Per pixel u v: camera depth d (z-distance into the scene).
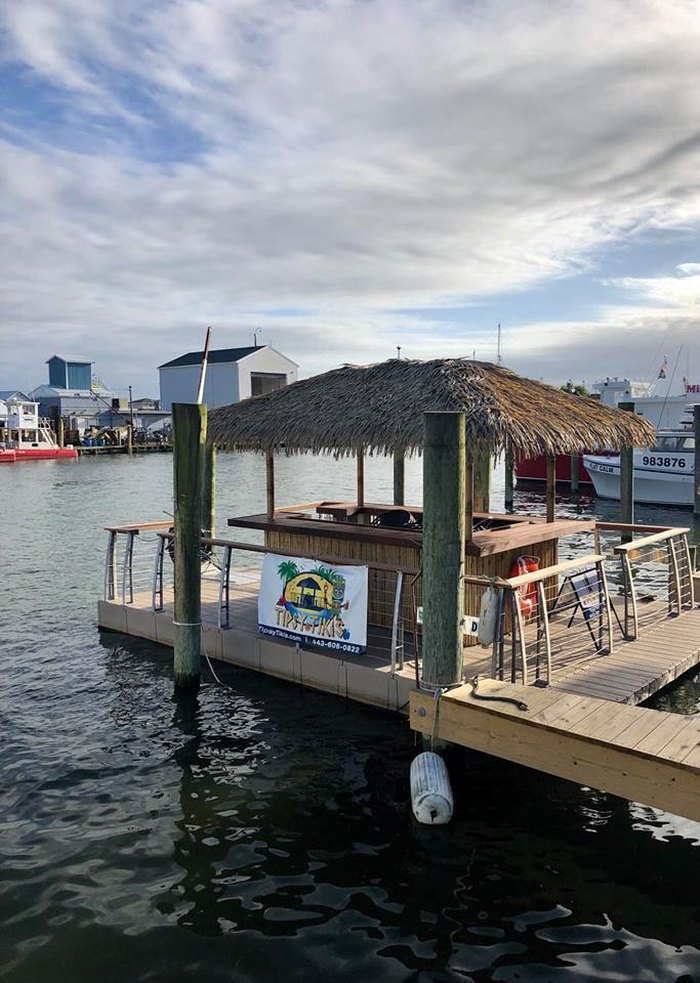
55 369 102.12
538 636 8.30
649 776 5.32
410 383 8.84
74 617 12.41
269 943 4.80
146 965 4.62
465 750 7.13
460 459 6.43
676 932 4.91
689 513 26.47
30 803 6.52
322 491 36.59
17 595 14.13
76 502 31.20
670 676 7.80
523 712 6.08
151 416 84.81
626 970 4.57
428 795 6.10
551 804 6.45
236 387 73.44
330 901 5.21
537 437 7.82
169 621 10.48
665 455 27.67
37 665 9.97
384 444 8.11
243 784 6.83
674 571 9.81
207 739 7.70
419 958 4.68
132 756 7.39
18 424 63.03
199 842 5.93
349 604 8.41
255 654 9.24
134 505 30.14
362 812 6.36
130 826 6.16
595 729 5.73
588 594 8.37
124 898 5.25
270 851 5.82
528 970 4.57
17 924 4.98
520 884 5.39
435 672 6.59
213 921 5.02
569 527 9.26
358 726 7.84
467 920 5.02
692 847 5.85
